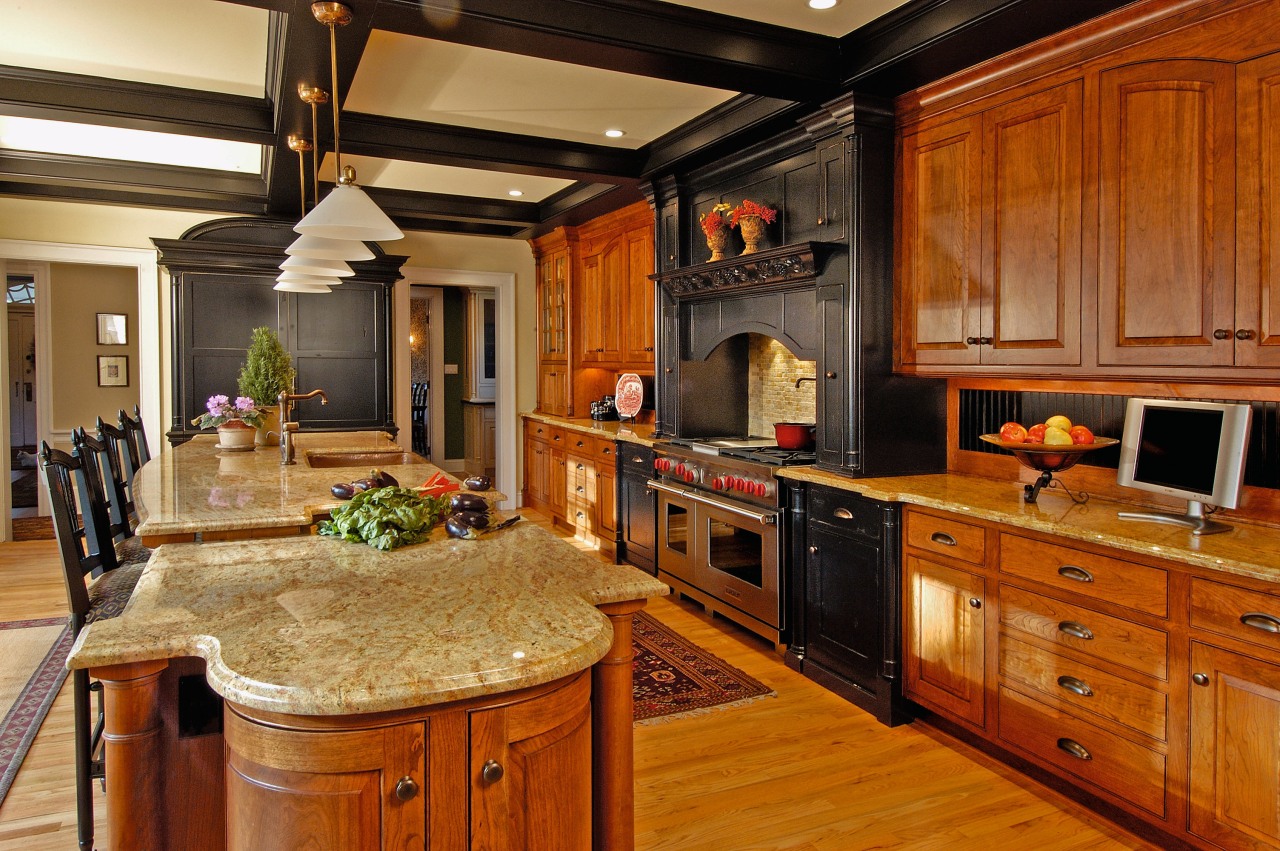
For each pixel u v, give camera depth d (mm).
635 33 2777
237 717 1350
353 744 1271
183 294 5898
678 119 4203
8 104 3504
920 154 3250
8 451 6074
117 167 5148
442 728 1312
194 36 3182
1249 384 2328
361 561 2010
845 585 3355
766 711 3246
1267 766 1934
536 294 7441
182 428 5910
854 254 3293
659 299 4918
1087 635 2377
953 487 3148
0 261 5902
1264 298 2172
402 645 1417
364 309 6383
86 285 7746
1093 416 2938
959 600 2836
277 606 1636
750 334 4906
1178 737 2135
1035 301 2797
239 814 1349
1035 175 2783
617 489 5465
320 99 3334
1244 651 1975
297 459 4062
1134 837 2371
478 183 5805
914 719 3168
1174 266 2379
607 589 1764
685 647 3971
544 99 3902
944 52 2816
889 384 3379
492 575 1879
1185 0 2309
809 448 3980
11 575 5141
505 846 1370
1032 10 2479
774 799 2578
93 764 2174
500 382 7613
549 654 1378
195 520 2514
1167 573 2150
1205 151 2295
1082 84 2621
